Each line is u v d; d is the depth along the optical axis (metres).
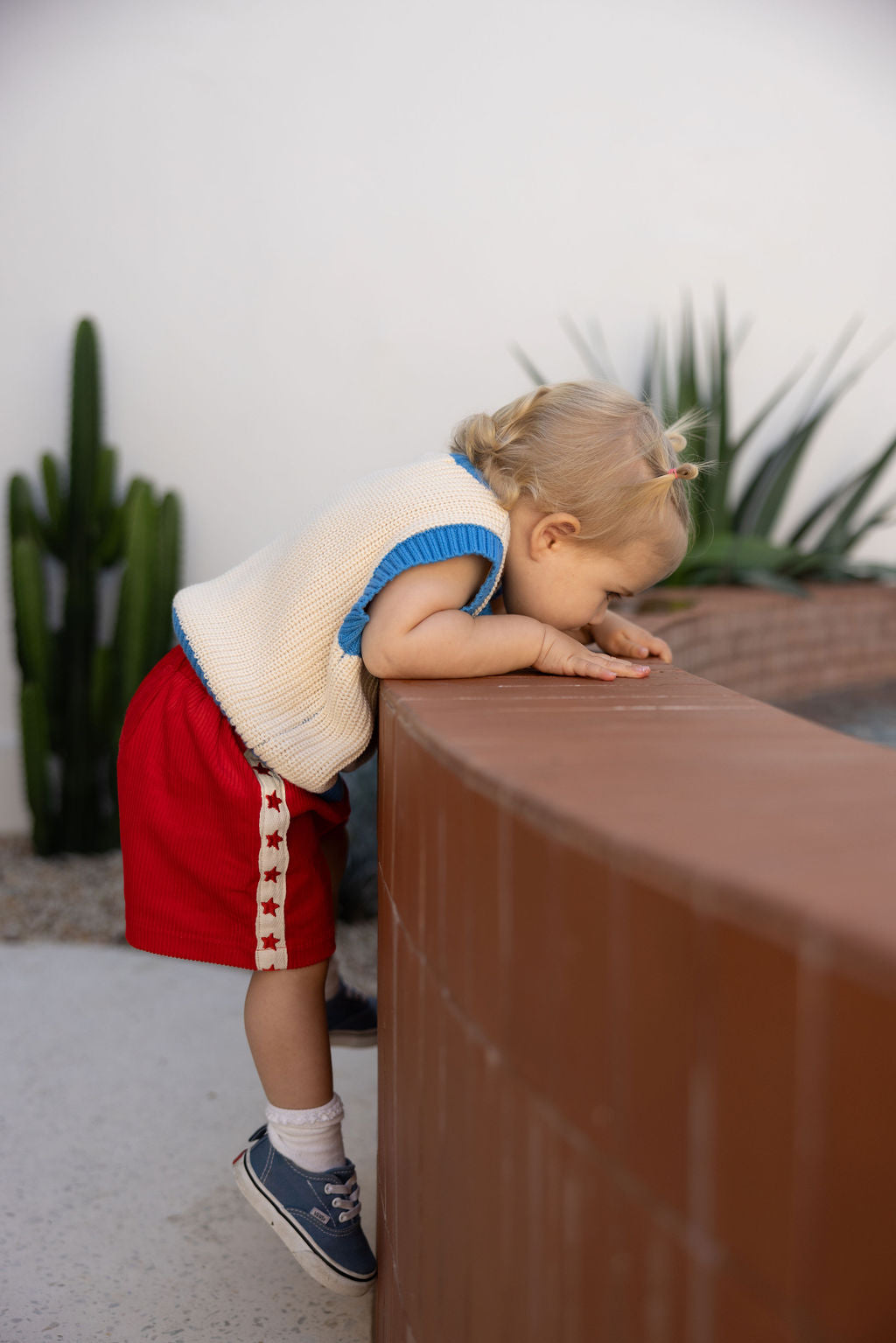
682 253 3.97
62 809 3.12
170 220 3.40
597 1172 0.56
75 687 3.10
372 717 1.23
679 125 3.89
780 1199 0.45
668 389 3.75
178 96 3.36
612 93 3.79
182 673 1.30
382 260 3.58
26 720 2.98
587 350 3.69
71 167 3.31
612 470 1.25
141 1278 1.32
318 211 3.51
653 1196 0.52
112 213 3.35
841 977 0.41
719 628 3.41
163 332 3.42
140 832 1.24
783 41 3.97
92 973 2.28
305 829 1.23
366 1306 1.28
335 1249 1.17
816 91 4.04
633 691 1.07
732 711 0.93
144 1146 1.62
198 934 1.20
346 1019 1.50
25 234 3.29
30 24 3.23
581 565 1.30
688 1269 0.51
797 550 4.12
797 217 4.11
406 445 3.65
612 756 0.73
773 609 3.71
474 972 0.70
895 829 0.54
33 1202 1.47
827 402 3.93
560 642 1.21
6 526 3.31
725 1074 0.47
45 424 3.34
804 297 4.18
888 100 4.11
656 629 2.90
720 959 0.46
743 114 3.97
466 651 1.15
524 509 1.29
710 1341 0.50
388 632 1.13
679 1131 0.50
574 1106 0.58
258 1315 1.26
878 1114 0.42
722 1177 0.48
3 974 2.27
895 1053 0.41
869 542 4.46
